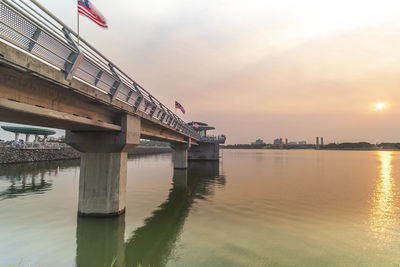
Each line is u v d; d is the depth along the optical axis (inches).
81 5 428.8
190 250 415.2
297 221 586.6
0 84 287.1
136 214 616.7
